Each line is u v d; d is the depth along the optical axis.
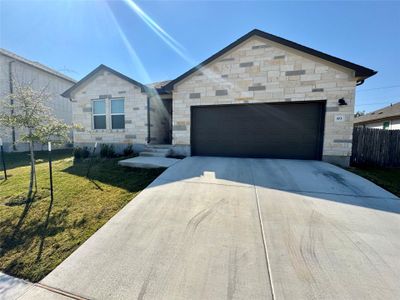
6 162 9.23
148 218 3.29
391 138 7.53
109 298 1.86
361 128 7.38
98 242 2.73
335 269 2.10
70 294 1.95
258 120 7.61
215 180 4.92
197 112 8.23
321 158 7.06
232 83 7.62
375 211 3.36
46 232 3.16
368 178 5.32
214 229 2.89
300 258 2.27
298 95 7.03
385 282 1.93
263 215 3.24
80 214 3.65
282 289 1.87
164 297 1.83
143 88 8.95
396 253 2.34
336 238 2.62
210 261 2.27
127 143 9.40
